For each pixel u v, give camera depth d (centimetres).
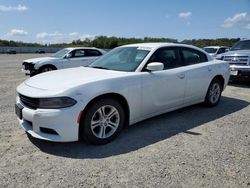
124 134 439
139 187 286
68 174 311
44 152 369
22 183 292
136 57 475
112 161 344
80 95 363
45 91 366
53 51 6397
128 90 415
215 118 529
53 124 354
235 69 906
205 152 370
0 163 336
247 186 288
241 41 1034
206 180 299
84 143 401
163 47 500
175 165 332
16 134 432
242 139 418
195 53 569
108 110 406
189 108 604
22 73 1369
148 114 461
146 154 364
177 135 435
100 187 286
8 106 612
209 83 584
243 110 593
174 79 489
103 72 439
